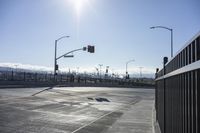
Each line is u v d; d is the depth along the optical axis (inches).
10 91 1478.8
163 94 381.1
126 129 585.6
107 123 666.2
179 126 201.3
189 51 161.3
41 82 2504.9
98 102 1240.2
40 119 679.1
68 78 3265.3
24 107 889.5
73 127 598.9
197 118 139.9
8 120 637.3
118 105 1147.9
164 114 360.2
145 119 740.0
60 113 810.8
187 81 167.2
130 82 4510.3
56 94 1504.7
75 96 1487.5
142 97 1753.2
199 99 137.2
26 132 521.3
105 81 4281.5
